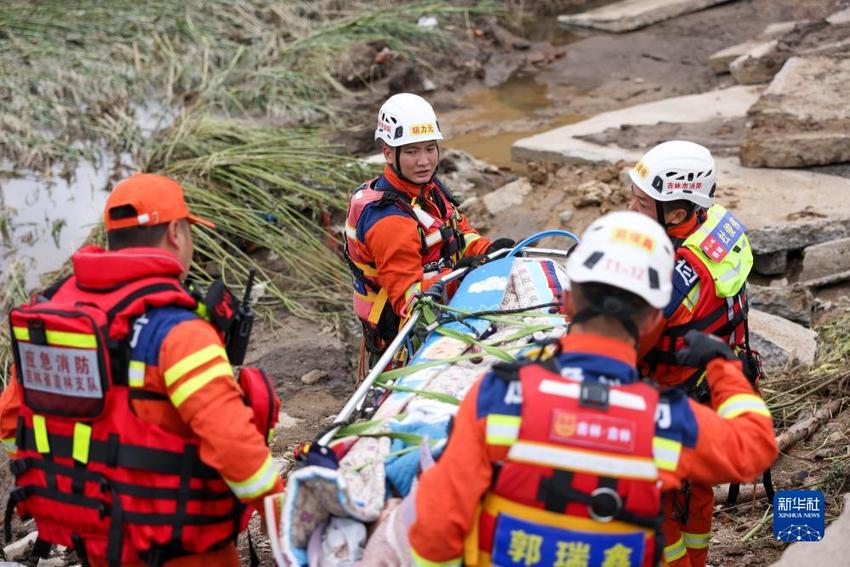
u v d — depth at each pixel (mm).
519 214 7352
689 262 3303
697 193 3340
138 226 2750
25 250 7547
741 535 4023
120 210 2746
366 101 10070
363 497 2674
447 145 9188
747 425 2391
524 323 3447
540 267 3826
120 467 2662
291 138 8344
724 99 9133
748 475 2355
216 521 2787
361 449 2898
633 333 2299
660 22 11859
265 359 6043
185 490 2693
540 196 7488
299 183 7762
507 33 11805
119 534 2682
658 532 2303
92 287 2705
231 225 7191
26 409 2797
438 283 3773
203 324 2686
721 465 2291
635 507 2221
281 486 2725
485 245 4320
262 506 2715
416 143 4055
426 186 4184
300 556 2621
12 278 6969
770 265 6348
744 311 3422
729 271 3303
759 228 6270
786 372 5148
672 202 3365
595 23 12016
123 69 10227
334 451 2904
